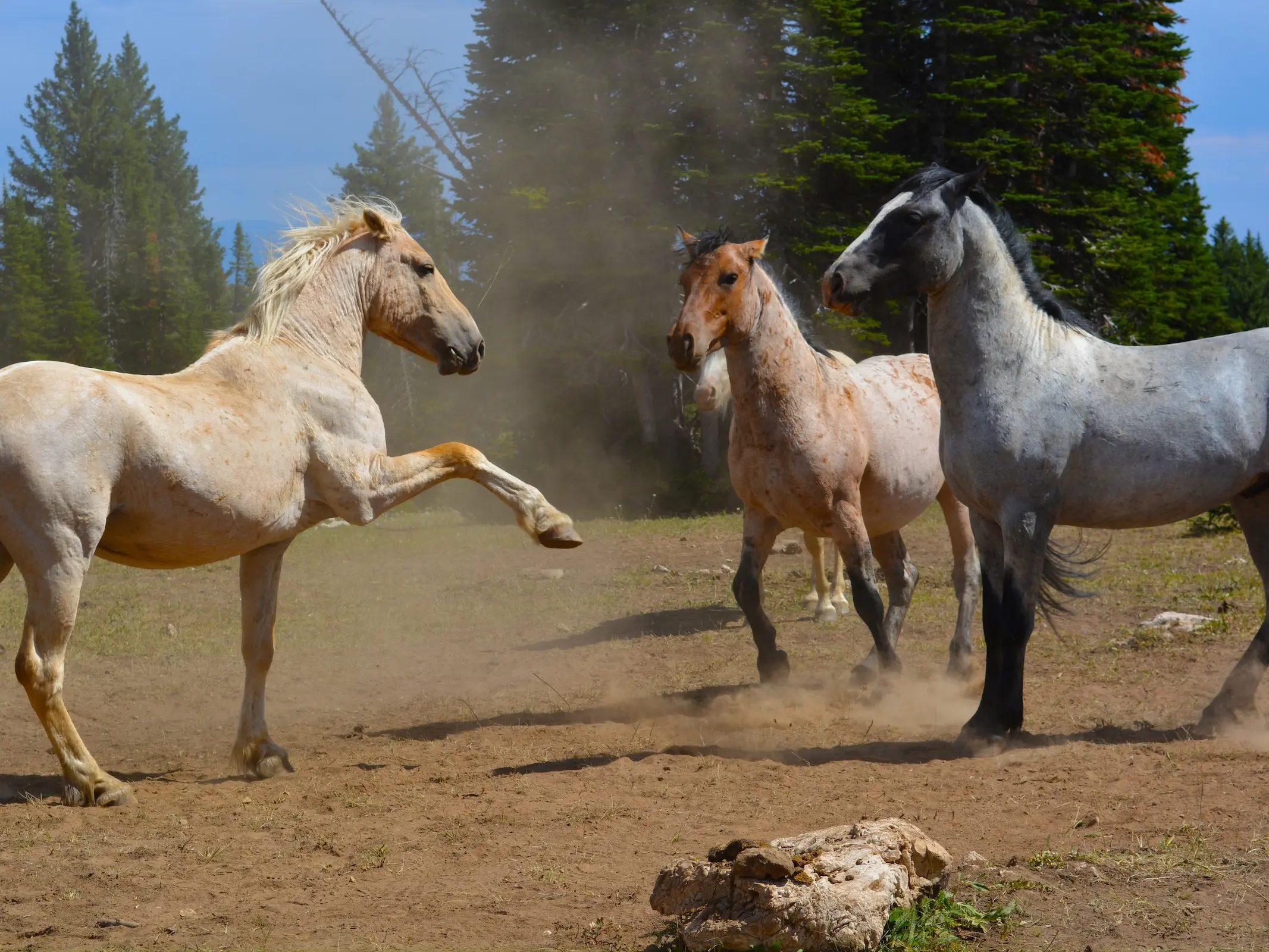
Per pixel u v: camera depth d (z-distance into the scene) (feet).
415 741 21.91
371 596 43.39
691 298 22.21
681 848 14.32
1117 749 18.52
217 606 41.75
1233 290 167.22
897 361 27.32
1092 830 14.47
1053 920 11.85
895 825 12.37
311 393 18.92
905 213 18.97
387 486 19.24
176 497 16.99
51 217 225.56
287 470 18.39
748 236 81.61
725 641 32.45
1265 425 19.30
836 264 19.19
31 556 16.03
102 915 12.49
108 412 16.35
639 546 56.90
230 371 18.38
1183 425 19.19
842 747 19.85
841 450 23.36
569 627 36.35
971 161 84.58
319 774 19.10
